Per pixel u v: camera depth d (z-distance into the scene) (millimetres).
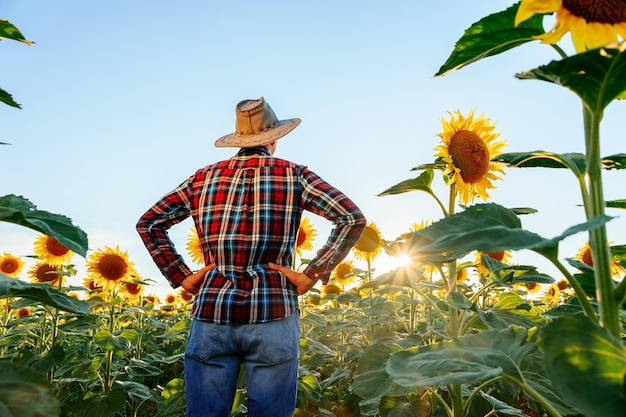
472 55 1628
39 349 4703
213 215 2535
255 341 2322
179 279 2670
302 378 3984
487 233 1139
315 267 2463
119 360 4387
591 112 1267
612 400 953
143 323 7031
